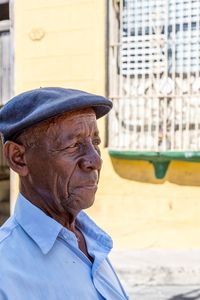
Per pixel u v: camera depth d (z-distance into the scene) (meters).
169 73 6.54
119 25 6.70
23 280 1.16
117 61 6.75
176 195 6.64
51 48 7.02
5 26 7.38
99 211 6.93
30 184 1.29
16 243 1.22
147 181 6.73
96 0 6.75
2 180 8.95
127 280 6.02
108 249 1.47
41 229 1.25
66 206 1.28
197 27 6.39
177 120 6.53
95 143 1.34
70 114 1.26
